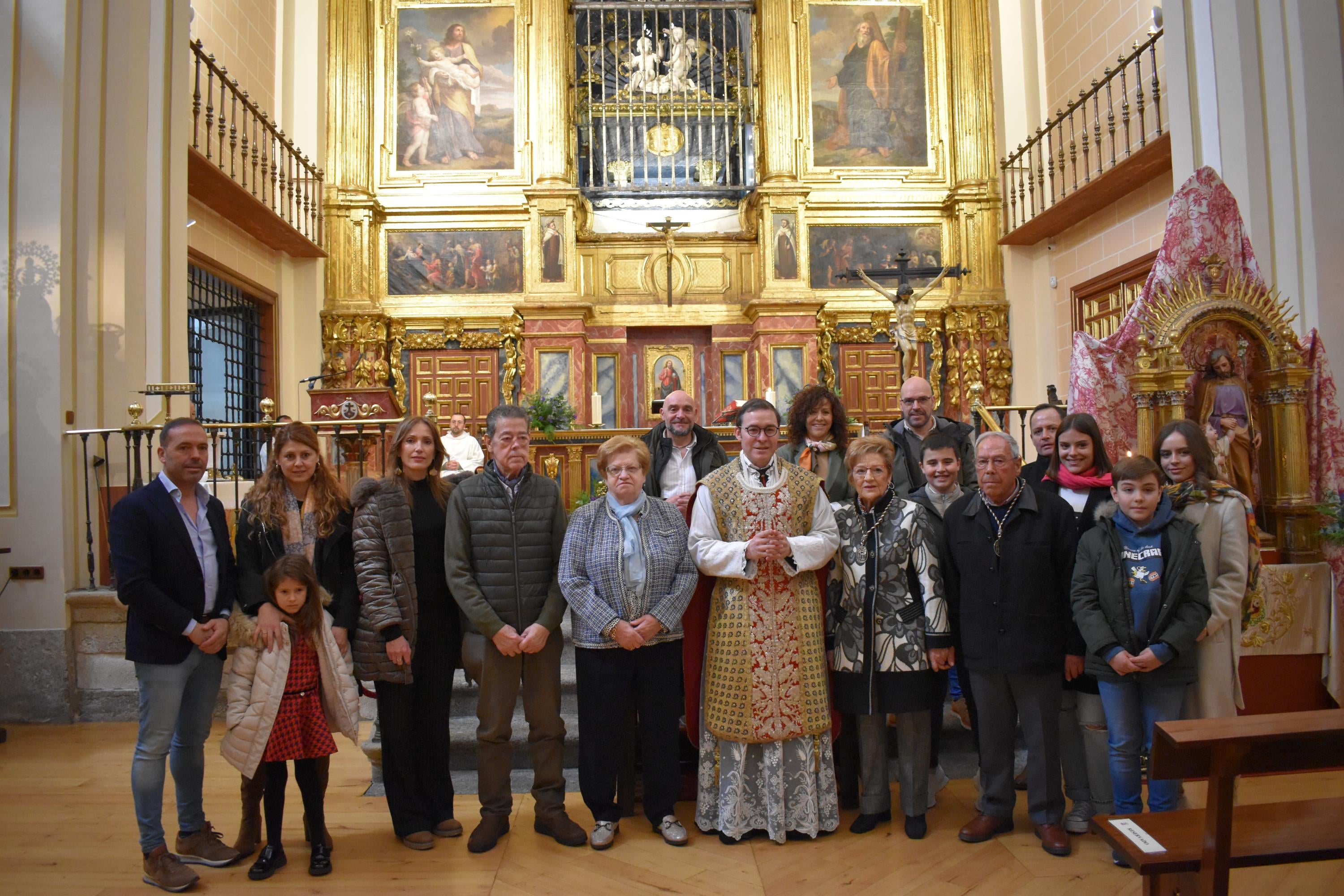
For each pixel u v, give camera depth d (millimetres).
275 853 3113
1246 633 3924
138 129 5902
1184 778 2213
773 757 3312
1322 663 4020
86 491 5473
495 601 3316
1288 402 4164
